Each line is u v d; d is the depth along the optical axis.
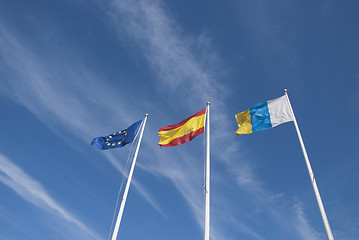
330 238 11.90
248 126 19.45
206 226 13.86
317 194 13.57
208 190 15.36
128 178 17.94
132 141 21.08
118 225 15.63
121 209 16.33
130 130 22.08
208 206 14.68
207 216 14.27
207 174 16.14
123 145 21.59
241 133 19.30
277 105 19.56
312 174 14.45
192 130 20.19
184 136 20.25
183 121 21.34
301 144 16.12
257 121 19.41
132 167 18.55
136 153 19.42
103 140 22.66
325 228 12.32
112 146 21.98
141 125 21.92
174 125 21.52
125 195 17.06
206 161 16.86
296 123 17.69
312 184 14.09
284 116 18.69
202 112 20.92
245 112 20.27
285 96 19.73
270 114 19.34
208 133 18.73
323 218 12.63
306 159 15.22
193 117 20.98
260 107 20.02
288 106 19.02
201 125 20.06
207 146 17.88
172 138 20.66
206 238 13.35
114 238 15.06
